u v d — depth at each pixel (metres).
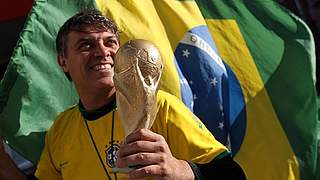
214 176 1.68
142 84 1.30
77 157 1.90
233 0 2.85
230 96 2.69
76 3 2.50
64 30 1.88
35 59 2.35
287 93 2.76
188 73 2.63
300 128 2.72
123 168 1.40
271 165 2.63
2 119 2.29
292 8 4.21
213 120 2.62
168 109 1.78
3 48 3.28
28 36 2.34
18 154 2.42
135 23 2.60
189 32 2.69
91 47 1.83
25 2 3.27
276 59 2.80
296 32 2.84
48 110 2.36
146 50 1.30
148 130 1.39
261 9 2.87
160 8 2.70
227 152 1.74
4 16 3.26
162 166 1.42
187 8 2.75
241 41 2.80
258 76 2.76
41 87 2.35
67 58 1.88
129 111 1.32
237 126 2.67
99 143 1.86
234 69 2.74
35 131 2.33
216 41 2.77
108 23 1.86
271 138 2.68
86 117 1.91
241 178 1.74
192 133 1.76
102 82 1.81
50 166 2.04
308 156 2.68
